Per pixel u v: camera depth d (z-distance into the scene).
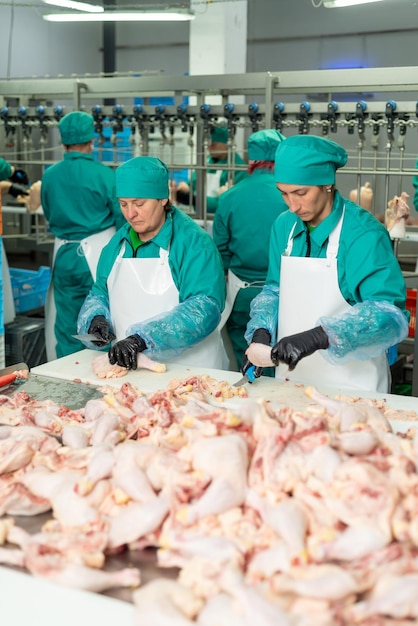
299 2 8.97
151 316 2.97
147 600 1.27
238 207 4.07
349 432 1.67
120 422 2.03
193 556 1.42
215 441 1.58
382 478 1.46
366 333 2.44
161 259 2.93
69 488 1.62
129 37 10.12
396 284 2.60
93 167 4.48
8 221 6.17
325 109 4.12
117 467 1.63
